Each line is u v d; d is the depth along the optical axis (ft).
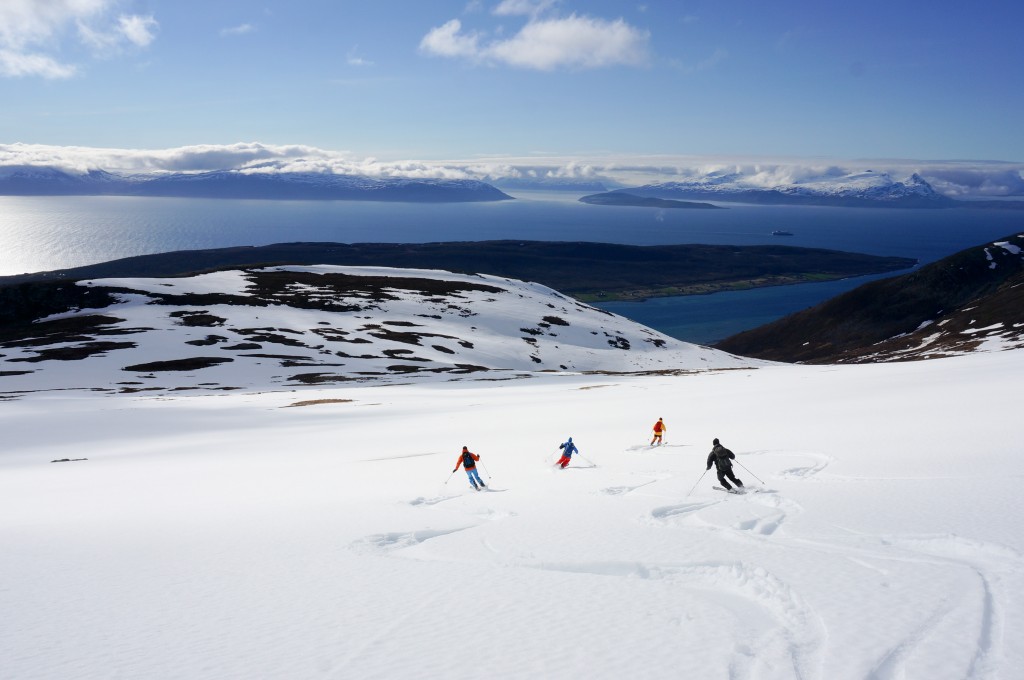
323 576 39.22
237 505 69.87
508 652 25.98
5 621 33.73
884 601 29.17
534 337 437.17
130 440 158.92
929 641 24.77
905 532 40.96
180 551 48.29
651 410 150.10
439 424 152.05
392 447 117.80
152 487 88.28
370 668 25.21
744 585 33.35
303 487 80.69
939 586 30.76
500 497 65.82
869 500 51.34
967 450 70.69
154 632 30.89
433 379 293.02
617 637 26.94
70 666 27.17
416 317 442.09
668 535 44.80
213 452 128.57
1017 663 22.66
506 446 109.19
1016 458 63.98
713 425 115.85
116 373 286.05
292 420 182.80
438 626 29.35
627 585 34.30
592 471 78.59
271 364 309.83
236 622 31.65
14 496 87.40
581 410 161.27
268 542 49.75
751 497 56.85
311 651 27.30
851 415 113.09
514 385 265.34
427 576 37.93
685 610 29.86
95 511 71.20
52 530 60.13
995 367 182.80
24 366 289.33
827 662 23.54
